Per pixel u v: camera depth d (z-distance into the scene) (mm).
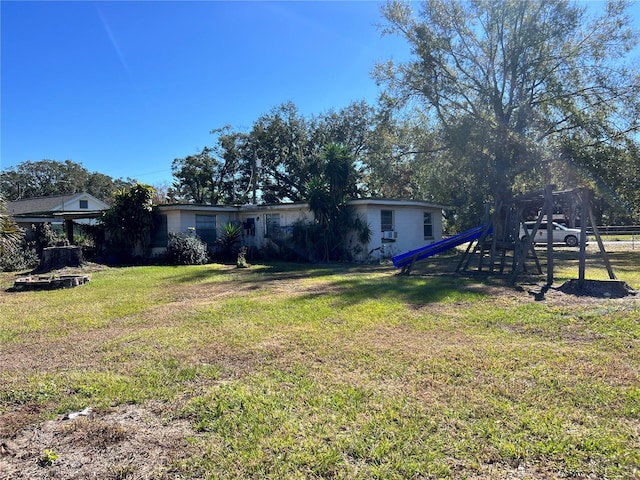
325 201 16750
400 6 19328
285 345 4949
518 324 5617
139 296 8922
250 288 9719
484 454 2586
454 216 25219
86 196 33188
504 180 18328
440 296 7773
